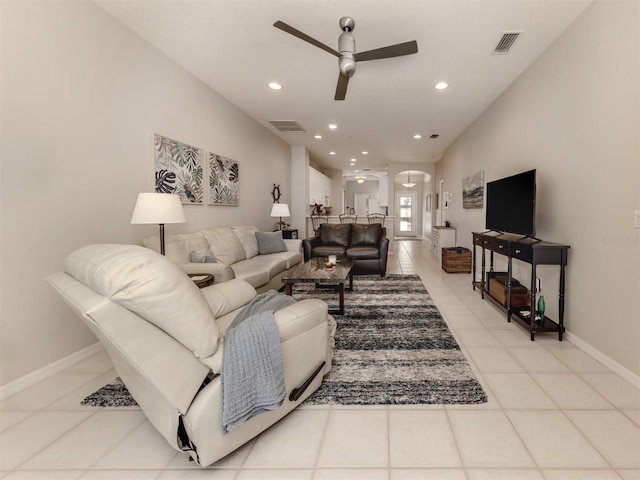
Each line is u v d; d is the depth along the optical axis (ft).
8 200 6.03
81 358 7.45
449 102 13.92
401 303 11.66
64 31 6.95
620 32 6.45
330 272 10.48
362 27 8.34
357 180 47.32
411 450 4.52
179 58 10.27
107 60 8.02
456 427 4.99
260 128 17.69
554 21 8.01
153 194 7.91
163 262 3.87
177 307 3.70
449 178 22.89
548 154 9.20
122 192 8.58
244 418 4.05
